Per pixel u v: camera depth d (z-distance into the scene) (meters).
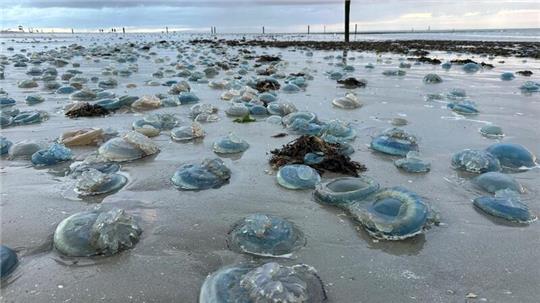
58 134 1.87
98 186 1.25
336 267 0.89
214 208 1.15
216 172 1.34
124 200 1.20
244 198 1.21
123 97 2.46
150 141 1.62
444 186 1.31
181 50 7.26
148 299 0.79
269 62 5.20
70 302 0.78
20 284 0.83
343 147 1.62
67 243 0.93
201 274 0.86
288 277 0.79
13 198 1.21
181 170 1.35
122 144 1.55
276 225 0.99
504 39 11.00
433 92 2.96
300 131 1.87
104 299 0.79
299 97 2.75
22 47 7.82
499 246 0.97
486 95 2.83
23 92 2.95
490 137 1.83
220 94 2.86
